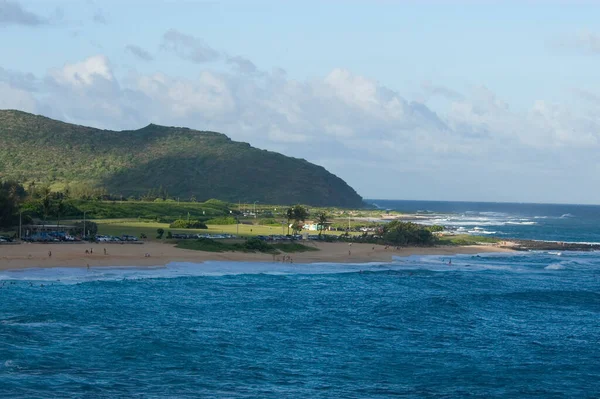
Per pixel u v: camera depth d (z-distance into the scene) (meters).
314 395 48.56
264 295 89.81
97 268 104.31
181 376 51.69
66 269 101.00
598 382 53.69
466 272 126.81
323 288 98.69
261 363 56.47
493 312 83.44
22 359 53.09
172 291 89.44
